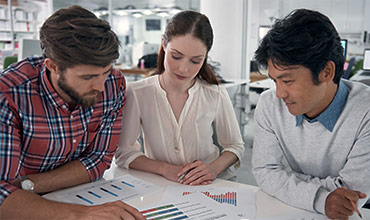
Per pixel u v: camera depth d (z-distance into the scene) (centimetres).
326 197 97
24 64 112
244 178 307
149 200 108
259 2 508
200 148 148
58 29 90
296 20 89
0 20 660
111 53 92
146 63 562
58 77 98
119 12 637
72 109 115
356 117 104
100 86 98
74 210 91
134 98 143
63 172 116
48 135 111
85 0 628
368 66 430
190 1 599
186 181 122
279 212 100
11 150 100
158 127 143
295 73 90
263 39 95
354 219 95
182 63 124
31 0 686
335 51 92
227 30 487
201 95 145
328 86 101
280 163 121
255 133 124
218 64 468
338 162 110
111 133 127
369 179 101
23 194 95
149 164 134
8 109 101
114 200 108
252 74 496
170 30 124
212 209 101
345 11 473
